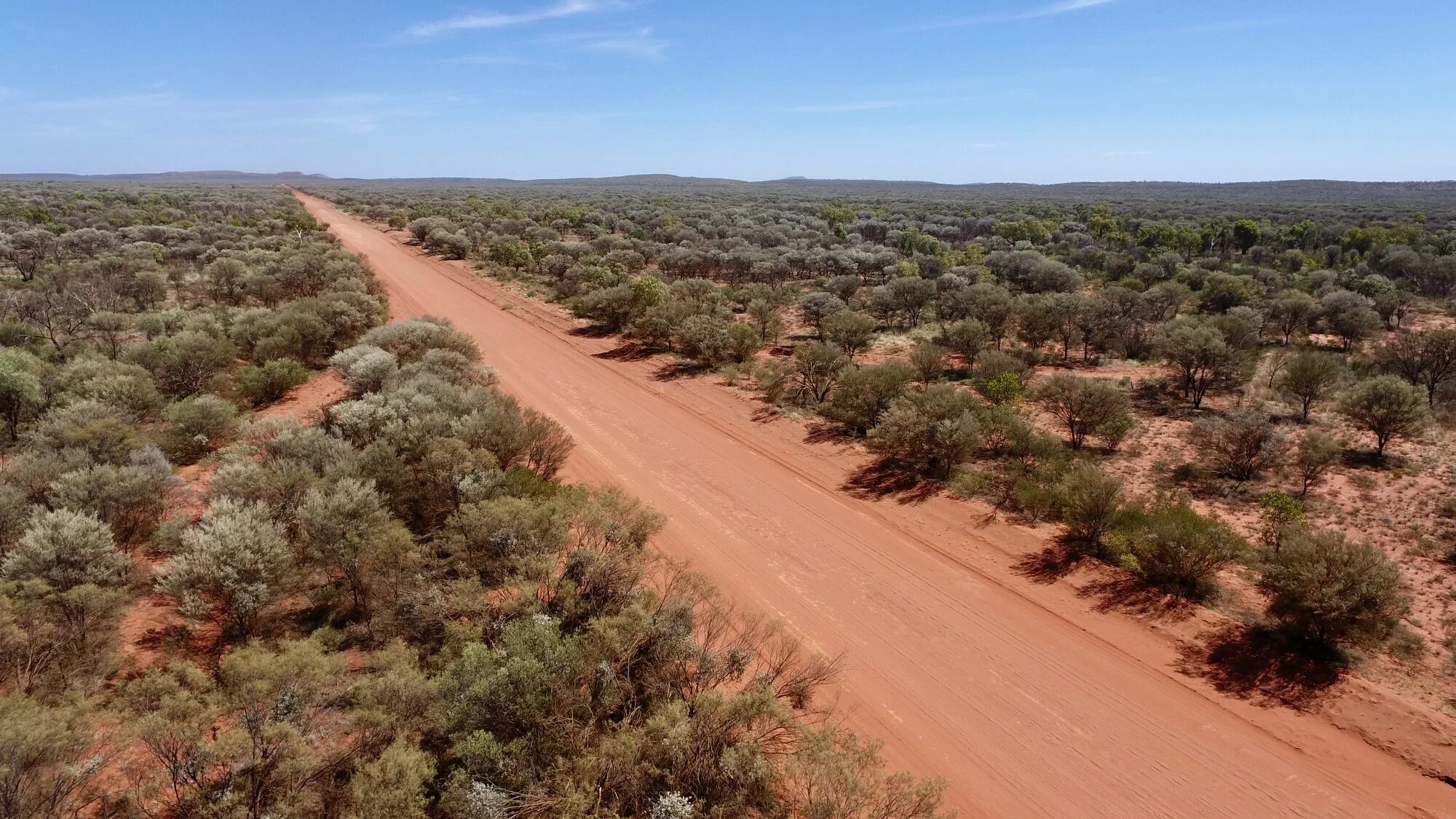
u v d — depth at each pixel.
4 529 16.97
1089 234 99.19
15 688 12.66
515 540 16.59
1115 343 44.00
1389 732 14.15
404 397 26.61
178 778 10.49
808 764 11.01
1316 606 15.93
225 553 15.25
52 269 52.28
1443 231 94.00
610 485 21.75
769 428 32.16
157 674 12.02
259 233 82.56
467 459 20.61
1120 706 15.41
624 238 86.50
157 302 48.19
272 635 15.09
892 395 31.45
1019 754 14.13
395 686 12.09
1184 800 13.05
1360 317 43.03
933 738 14.53
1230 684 15.86
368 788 9.96
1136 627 17.97
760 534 22.92
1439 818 12.45
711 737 11.95
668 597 16.97
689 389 37.47
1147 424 32.22
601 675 13.10
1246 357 37.38
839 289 57.53
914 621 18.45
